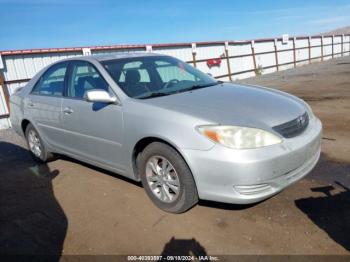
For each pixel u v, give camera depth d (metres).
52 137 4.84
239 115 3.05
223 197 2.93
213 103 3.32
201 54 18.88
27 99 5.18
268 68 25.27
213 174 2.91
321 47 32.75
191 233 3.04
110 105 3.68
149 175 3.49
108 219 3.42
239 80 20.81
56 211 3.70
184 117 3.07
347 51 38.72
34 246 3.06
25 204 3.96
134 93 3.69
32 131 5.33
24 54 10.88
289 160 2.95
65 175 4.77
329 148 5.07
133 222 3.31
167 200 3.37
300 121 3.27
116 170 3.89
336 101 9.14
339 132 5.95
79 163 5.23
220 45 20.19
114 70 3.98
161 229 3.14
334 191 3.60
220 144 2.86
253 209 3.33
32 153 5.49
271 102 3.45
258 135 2.87
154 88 3.90
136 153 3.61
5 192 4.38
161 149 3.23
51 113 4.62
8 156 6.09
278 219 3.13
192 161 2.98
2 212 3.79
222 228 3.07
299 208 3.29
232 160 2.80
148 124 3.28
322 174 4.08
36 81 5.20
